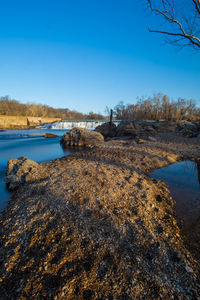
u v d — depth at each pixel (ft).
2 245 9.25
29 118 151.02
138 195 14.98
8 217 11.98
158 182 19.02
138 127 69.36
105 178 18.30
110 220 10.91
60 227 10.20
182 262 8.27
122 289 6.80
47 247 8.86
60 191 14.90
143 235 9.84
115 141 50.14
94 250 8.59
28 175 19.07
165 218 12.14
